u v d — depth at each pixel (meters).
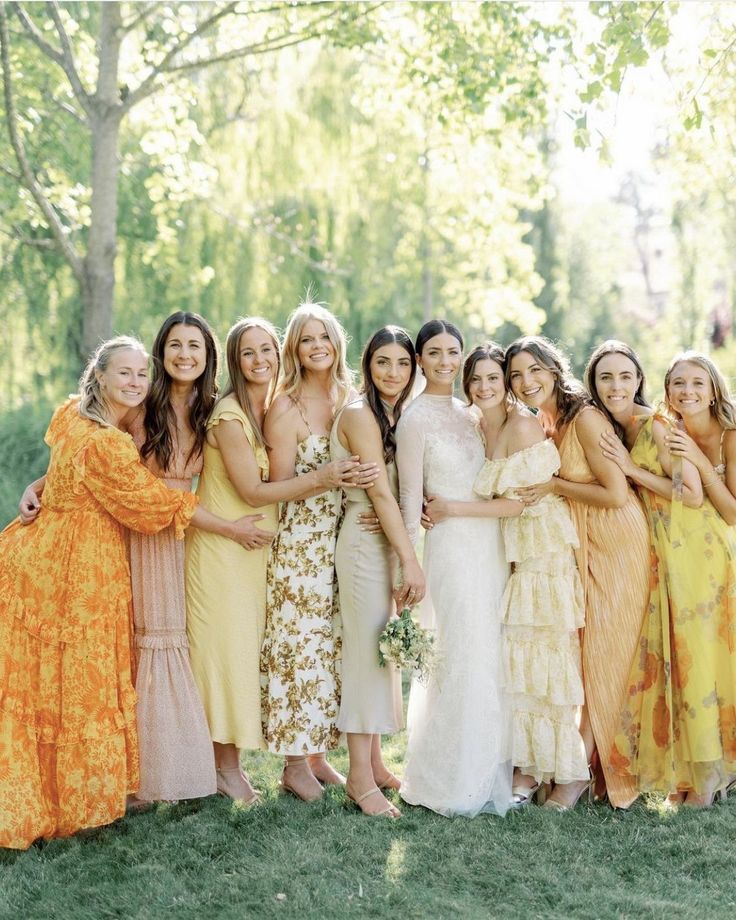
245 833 3.68
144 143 9.42
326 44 9.06
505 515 3.88
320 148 12.01
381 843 3.58
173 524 3.84
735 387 6.45
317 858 3.46
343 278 12.88
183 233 11.38
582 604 3.93
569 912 3.14
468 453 3.94
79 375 11.38
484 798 3.83
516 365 3.96
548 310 18.97
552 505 3.94
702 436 4.09
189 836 3.65
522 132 8.98
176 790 3.77
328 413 4.03
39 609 3.66
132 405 3.76
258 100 11.83
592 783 4.04
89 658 3.63
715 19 5.69
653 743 3.92
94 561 3.67
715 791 3.98
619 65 5.06
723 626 3.92
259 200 11.84
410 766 3.94
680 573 3.90
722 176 9.34
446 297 14.41
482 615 3.87
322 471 3.80
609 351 4.08
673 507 3.93
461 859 3.48
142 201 11.26
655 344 20.27
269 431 3.97
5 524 8.88
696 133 6.93
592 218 26.00
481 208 11.91
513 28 7.83
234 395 3.93
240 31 9.52
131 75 9.53
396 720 3.96
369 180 12.73
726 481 4.02
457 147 10.57
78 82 8.85
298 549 3.94
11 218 9.80
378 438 3.84
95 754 3.60
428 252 13.84
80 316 11.45
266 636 3.98
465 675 3.84
